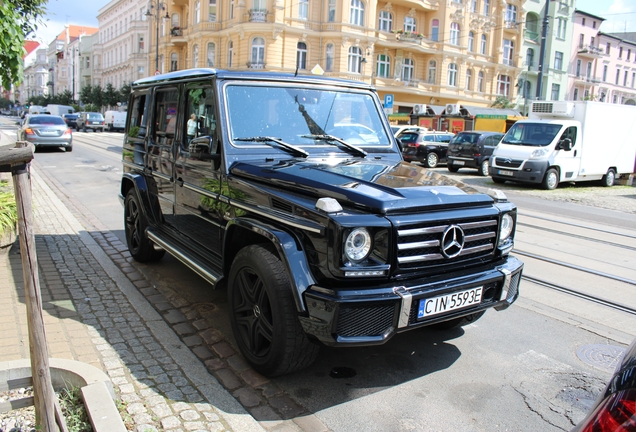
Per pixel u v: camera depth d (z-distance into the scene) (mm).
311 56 35719
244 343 3570
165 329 4195
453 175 19172
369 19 36594
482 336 4344
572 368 3807
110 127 43812
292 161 3904
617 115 17094
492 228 3479
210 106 4098
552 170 15430
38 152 20797
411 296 2957
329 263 2896
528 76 49438
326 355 3896
